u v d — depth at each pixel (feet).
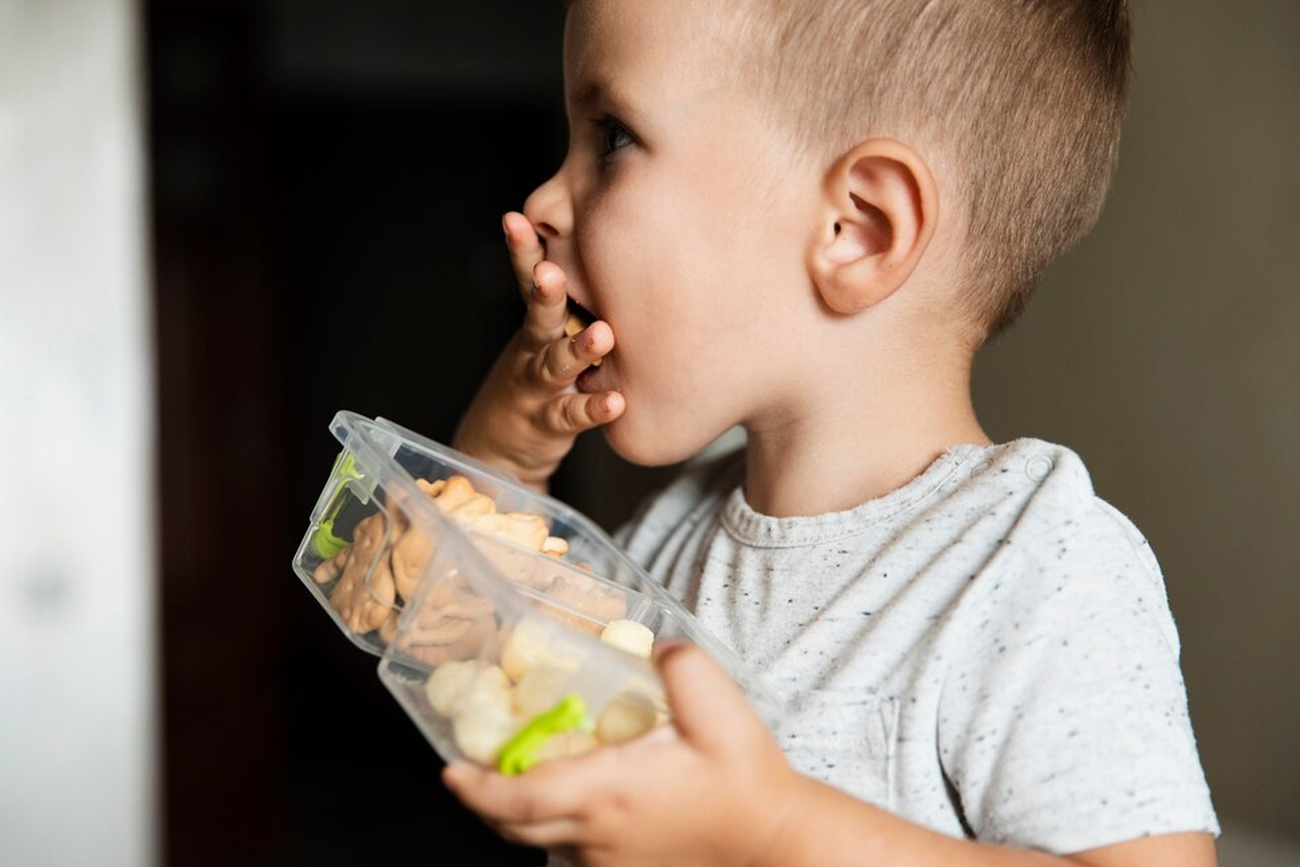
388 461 2.36
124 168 8.00
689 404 2.87
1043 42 2.86
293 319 20.47
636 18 2.82
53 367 8.04
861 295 2.75
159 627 12.98
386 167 20.06
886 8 2.75
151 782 8.33
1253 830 6.83
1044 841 2.29
